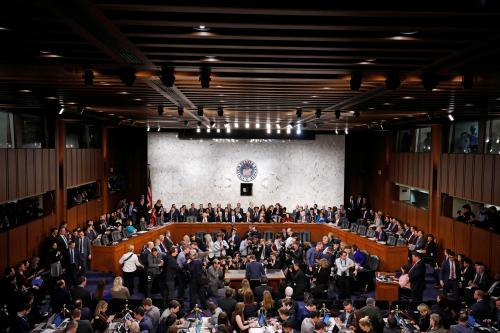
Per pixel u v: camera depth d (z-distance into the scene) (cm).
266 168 2759
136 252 1783
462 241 1700
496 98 1161
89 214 2206
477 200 1627
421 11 454
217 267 1364
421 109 1467
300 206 2502
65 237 1605
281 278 1466
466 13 460
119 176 2688
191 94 1159
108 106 1505
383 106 1394
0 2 461
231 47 640
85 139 2239
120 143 2730
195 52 682
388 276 1423
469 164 1684
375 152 2720
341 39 577
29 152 1612
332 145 2772
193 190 2747
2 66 811
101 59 745
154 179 2742
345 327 943
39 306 1270
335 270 1500
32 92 1161
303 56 688
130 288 1470
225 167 2747
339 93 1105
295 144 2761
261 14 494
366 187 2862
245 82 946
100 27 543
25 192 1578
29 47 668
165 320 935
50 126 1817
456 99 1190
